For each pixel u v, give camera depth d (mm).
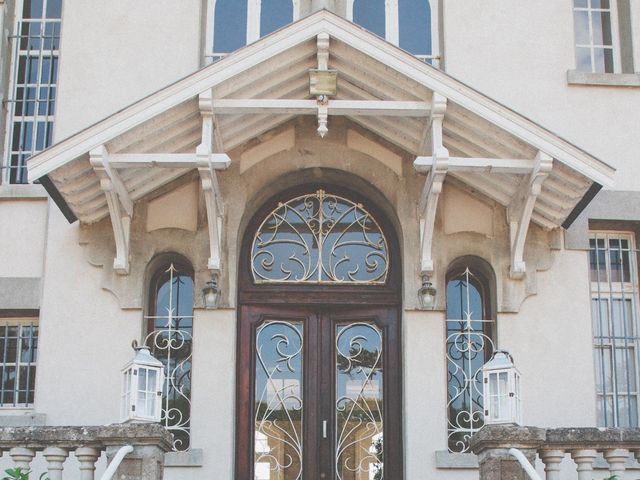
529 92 11547
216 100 9922
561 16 11766
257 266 11305
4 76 11703
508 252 11008
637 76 11578
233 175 11086
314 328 11242
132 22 11641
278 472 10875
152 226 11016
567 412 10711
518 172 10078
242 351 11094
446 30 11672
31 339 11156
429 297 10820
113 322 10797
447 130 10312
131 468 8281
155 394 8711
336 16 9883
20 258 11078
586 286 11031
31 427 8492
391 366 11094
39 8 12016
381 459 10914
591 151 11438
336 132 11234
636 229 11469
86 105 11422
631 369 11195
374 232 11430
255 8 12031
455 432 10789
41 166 9711
